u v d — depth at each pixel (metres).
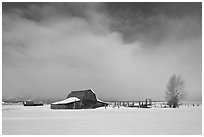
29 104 126.12
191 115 39.47
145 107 86.38
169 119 31.30
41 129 22.02
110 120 30.33
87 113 47.50
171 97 85.62
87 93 81.81
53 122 28.16
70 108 76.75
